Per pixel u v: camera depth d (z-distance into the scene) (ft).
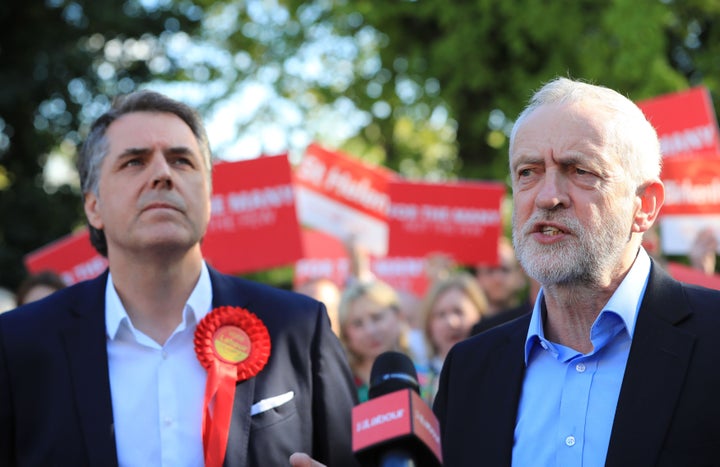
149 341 9.92
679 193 20.81
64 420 9.52
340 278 27.61
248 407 9.85
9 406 9.68
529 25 47.96
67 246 20.56
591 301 9.03
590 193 8.80
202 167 10.23
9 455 9.71
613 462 8.43
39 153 54.03
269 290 10.76
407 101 54.60
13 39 51.62
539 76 48.96
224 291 10.48
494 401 9.41
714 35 52.60
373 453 6.70
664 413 8.43
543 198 8.82
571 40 48.24
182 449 9.64
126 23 52.95
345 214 24.90
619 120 8.96
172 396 9.79
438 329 19.08
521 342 9.57
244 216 19.99
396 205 23.62
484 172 52.31
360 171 24.95
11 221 50.47
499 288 24.38
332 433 10.21
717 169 20.71
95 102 53.57
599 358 9.01
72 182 55.31
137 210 9.75
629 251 9.05
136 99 10.19
